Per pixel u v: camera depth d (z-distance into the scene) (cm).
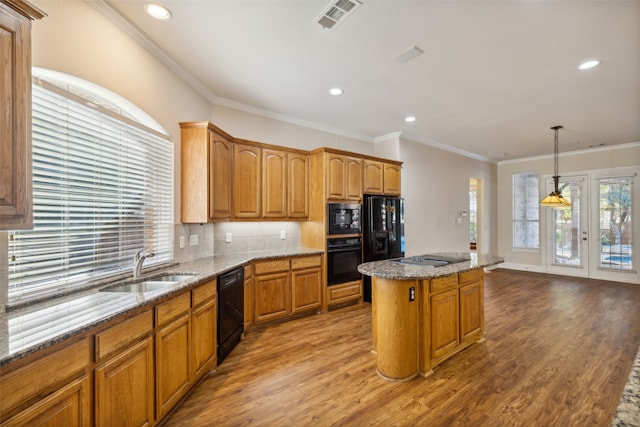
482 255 340
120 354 149
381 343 241
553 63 275
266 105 383
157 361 175
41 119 165
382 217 445
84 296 172
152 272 241
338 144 490
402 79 310
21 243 156
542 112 400
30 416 109
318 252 388
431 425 183
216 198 300
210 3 199
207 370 237
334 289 405
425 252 544
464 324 282
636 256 554
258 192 358
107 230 212
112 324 143
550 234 657
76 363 126
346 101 370
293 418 190
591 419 187
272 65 282
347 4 200
